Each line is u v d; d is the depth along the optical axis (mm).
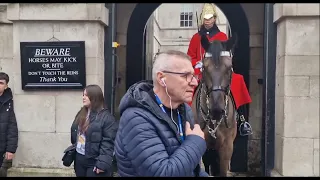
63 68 5883
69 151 4176
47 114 5965
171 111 2277
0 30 6176
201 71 4875
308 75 5449
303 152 5453
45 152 5965
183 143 2156
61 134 5941
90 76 5891
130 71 7926
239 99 5145
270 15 6035
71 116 5926
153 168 2037
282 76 5609
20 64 5980
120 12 7895
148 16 7891
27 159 5980
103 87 6250
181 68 2211
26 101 5984
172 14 21062
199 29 5988
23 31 5953
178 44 21016
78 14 5801
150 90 2326
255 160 7227
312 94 5445
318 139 5434
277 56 5906
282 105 5578
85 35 5875
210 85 4418
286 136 5465
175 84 2213
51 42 5883
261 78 7250
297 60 5457
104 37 6305
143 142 2084
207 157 5281
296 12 5383
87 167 4051
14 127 5180
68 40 5895
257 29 7316
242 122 5395
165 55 2242
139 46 7914
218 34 5730
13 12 5875
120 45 7918
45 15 5840
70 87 5879
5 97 5172
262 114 6594
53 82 5902
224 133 4770
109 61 6324
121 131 2182
